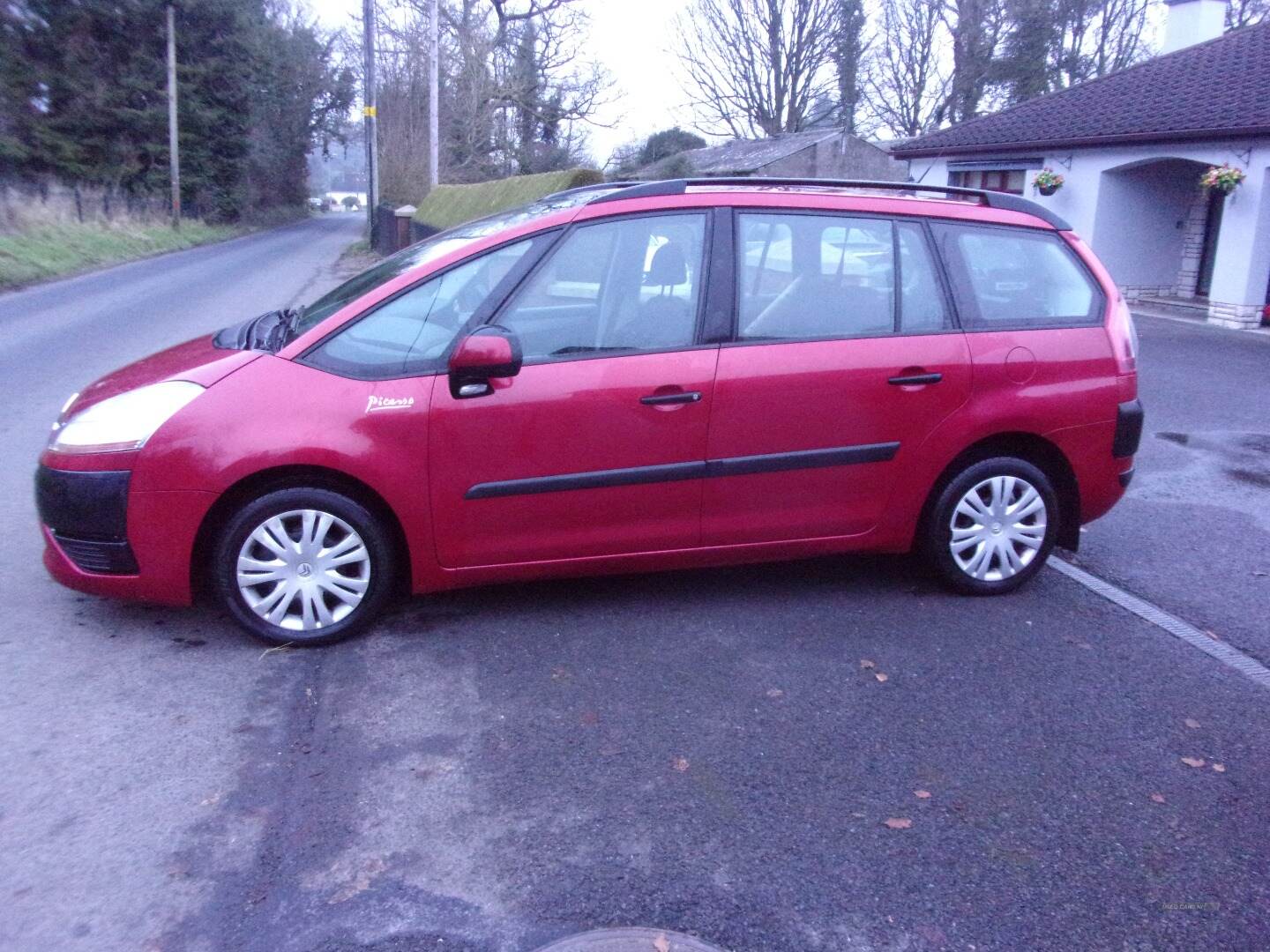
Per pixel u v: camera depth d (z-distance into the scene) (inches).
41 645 173.5
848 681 166.7
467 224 208.8
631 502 179.3
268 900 114.7
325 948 107.9
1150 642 184.2
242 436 165.0
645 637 181.2
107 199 1457.9
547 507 176.6
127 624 182.4
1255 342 554.9
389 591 178.4
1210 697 164.7
